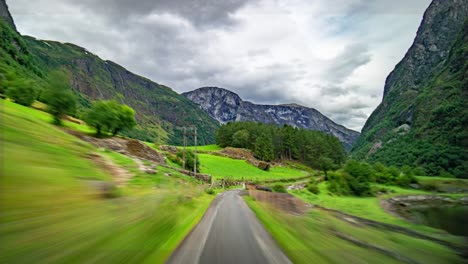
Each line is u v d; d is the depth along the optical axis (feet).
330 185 233.35
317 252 27.61
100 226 27.27
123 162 111.96
